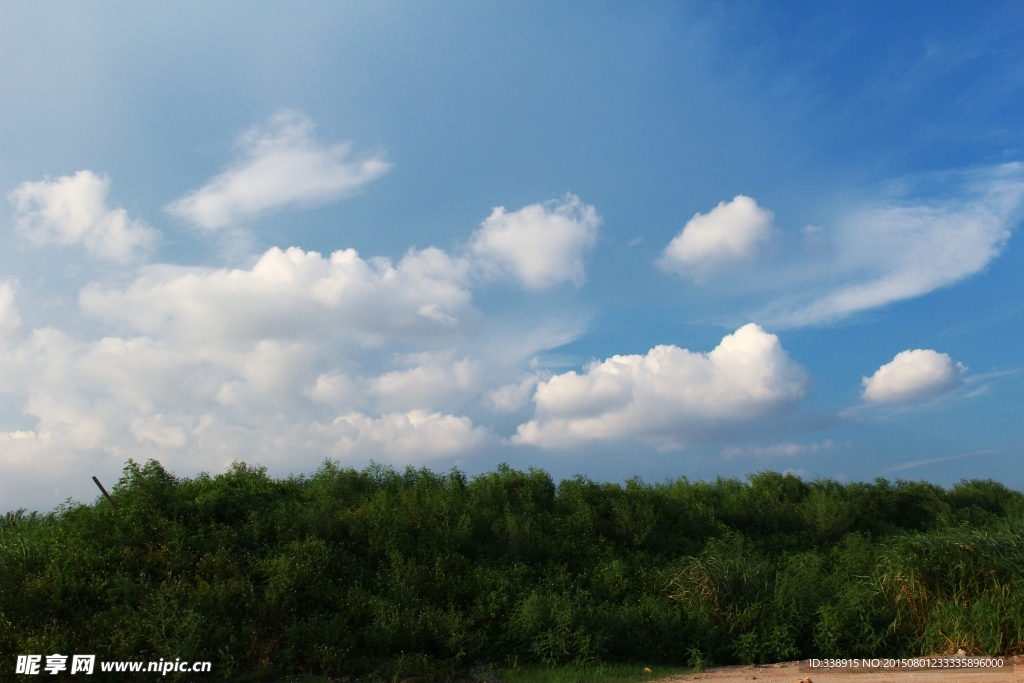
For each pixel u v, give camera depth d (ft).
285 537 45.34
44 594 33.09
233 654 31.30
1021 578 36.35
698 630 40.19
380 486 62.08
